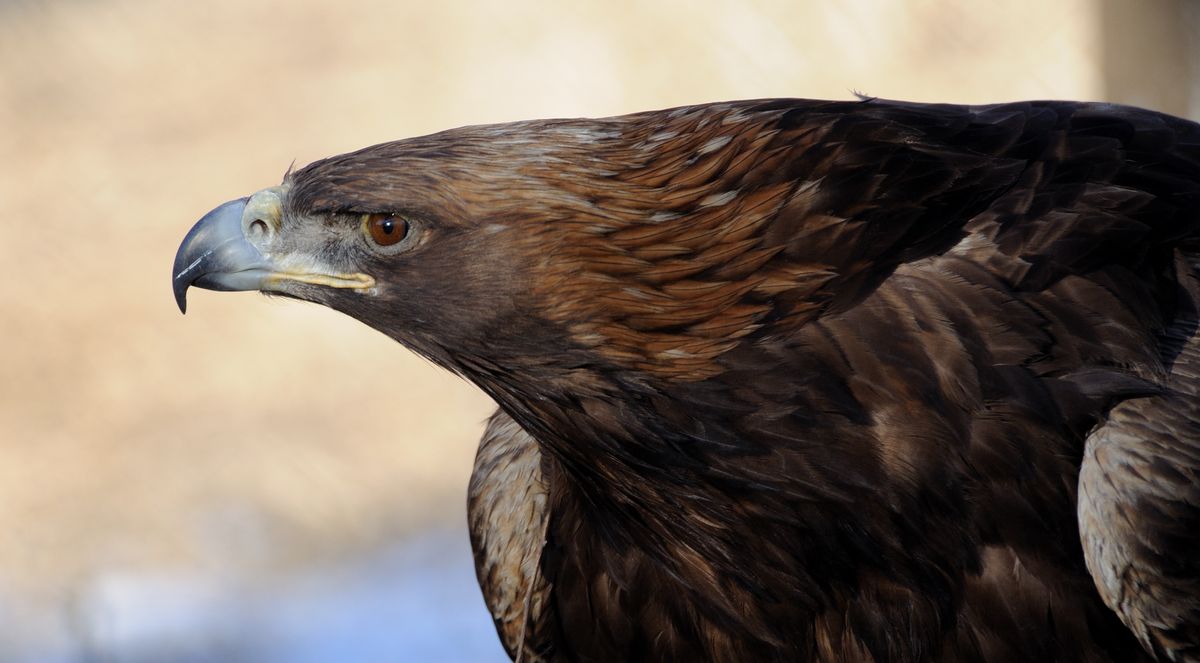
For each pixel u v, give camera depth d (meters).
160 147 26.42
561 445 7.98
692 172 7.45
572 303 7.45
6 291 23.17
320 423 20.16
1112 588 7.31
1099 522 7.29
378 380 20.89
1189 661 7.44
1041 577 7.59
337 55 28.00
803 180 7.43
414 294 7.62
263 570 17.81
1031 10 22.25
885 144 7.51
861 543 7.64
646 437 7.66
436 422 20.05
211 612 17.02
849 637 7.96
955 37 22.94
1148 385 7.43
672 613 8.48
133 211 24.83
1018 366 7.44
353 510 18.62
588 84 24.88
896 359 7.43
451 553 17.70
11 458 19.91
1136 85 18.91
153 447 19.83
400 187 7.47
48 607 17.34
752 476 7.61
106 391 21.19
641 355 7.48
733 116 7.60
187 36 29.73
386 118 25.91
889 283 7.52
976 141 7.76
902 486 7.49
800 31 24.22
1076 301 7.52
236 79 28.09
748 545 7.88
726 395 7.48
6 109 27.61
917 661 7.84
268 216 7.92
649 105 24.11
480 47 26.95
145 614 17.05
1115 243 7.57
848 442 7.48
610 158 7.50
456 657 15.73
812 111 7.64
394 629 16.36
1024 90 21.39
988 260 7.54
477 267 7.46
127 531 18.69
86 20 31.02
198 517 18.69
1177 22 18.75
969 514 7.54
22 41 30.38
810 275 7.39
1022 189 7.68
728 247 7.39
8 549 18.34
